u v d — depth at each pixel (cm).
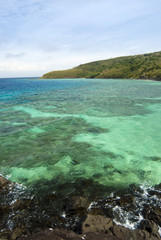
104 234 408
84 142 1089
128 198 564
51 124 1469
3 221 468
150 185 645
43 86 6544
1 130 1307
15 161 842
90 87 5619
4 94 3766
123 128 1377
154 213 491
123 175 718
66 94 3756
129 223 460
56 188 626
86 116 1756
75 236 401
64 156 895
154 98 3005
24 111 1988
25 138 1149
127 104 2450
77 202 518
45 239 393
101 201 550
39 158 874
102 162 834
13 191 600
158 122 1549
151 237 405
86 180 681
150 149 994
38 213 498
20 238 397
